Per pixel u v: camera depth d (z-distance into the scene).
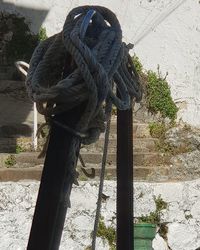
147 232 6.69
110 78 3.29
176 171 8.88
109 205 6.97
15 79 10.61
